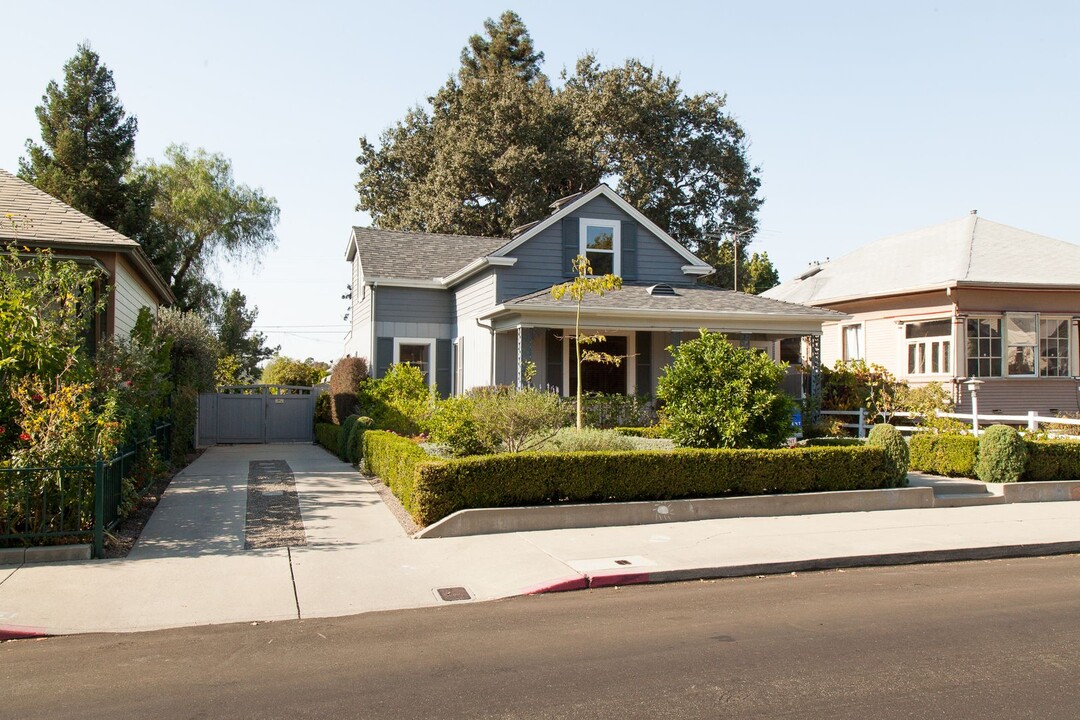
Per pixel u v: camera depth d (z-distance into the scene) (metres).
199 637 6.32
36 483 8.62
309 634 6.40
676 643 6.06
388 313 22.67
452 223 36.41
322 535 9.88
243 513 11.04
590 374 20.50
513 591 7.72
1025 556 9.79
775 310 19.16
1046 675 5.29
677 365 12.98
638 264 21.44
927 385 19.94
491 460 10.53
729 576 8.53
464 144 35.56
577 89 39.53
